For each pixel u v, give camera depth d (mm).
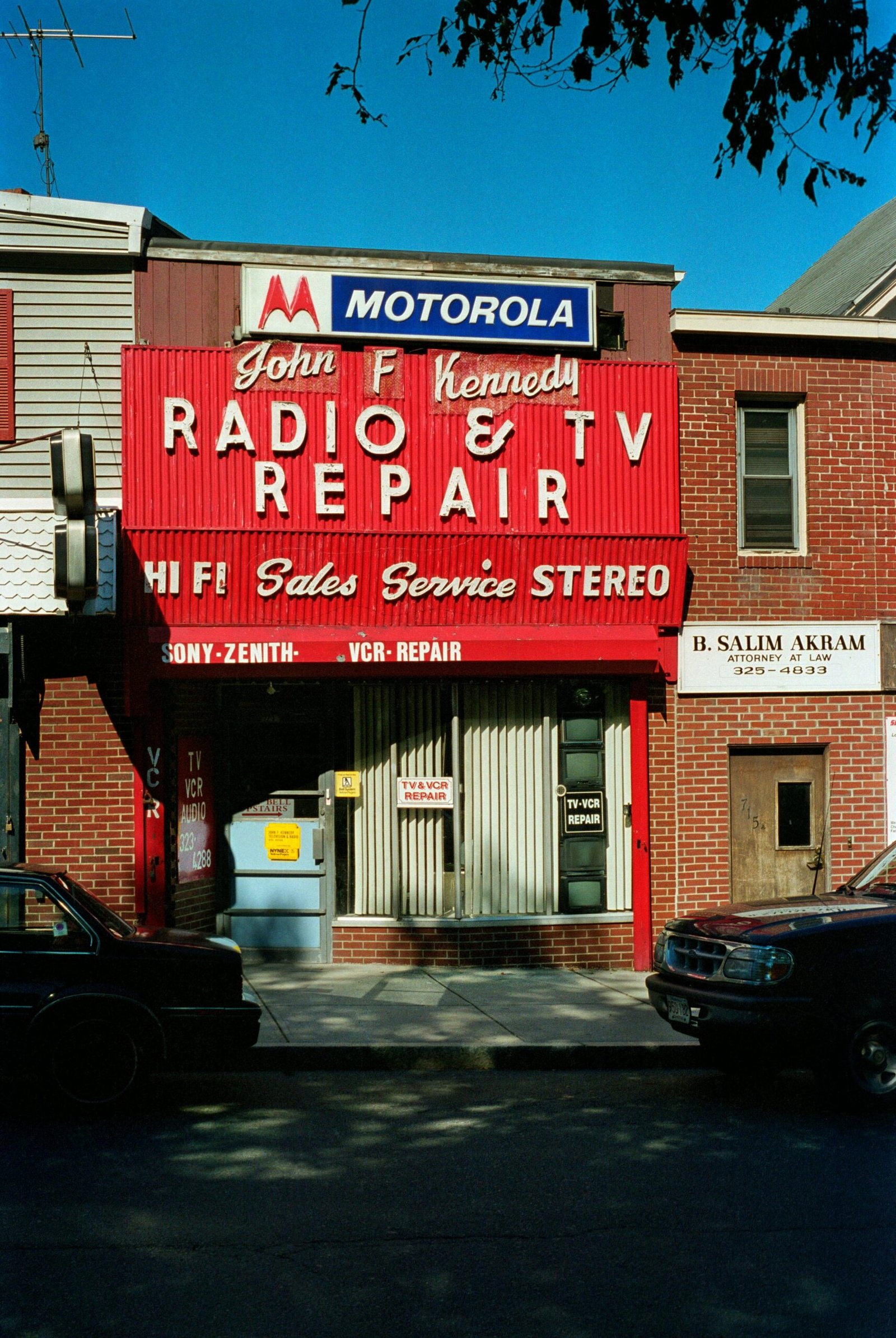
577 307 12438
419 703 12609
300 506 11938
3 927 7512
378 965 12422
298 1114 7598
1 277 11875
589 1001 10867
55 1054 7402
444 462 12172
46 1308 4684
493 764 12672
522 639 12203
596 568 12453
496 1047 9156
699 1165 6547
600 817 12789
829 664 13039
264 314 11930
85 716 11828
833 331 13062
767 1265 5188
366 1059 9047
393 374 12086
